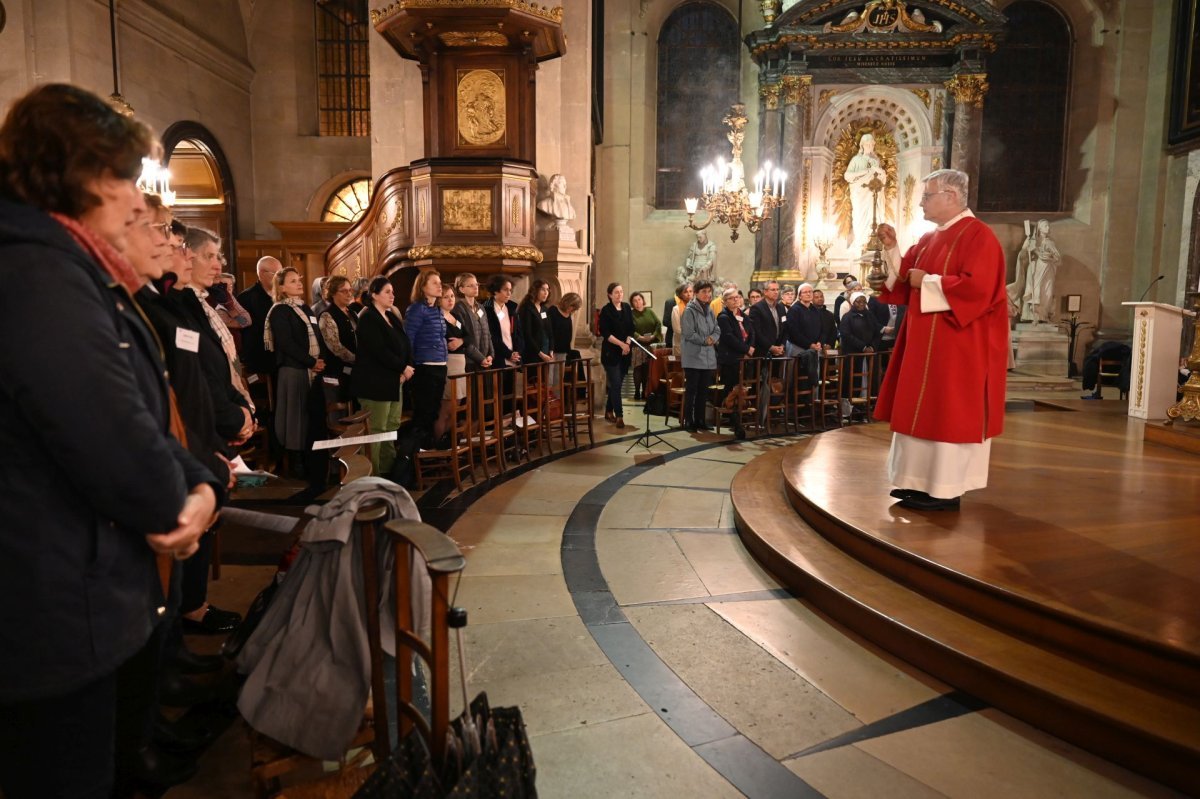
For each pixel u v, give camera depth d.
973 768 2.30
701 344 8.43
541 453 7.09
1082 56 16.86
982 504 4.12
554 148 9.94
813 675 2.90
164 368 1.50
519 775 1.54
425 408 5.91
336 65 17.33
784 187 15.84
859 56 15.80
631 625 3.34
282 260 15.66
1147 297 16.48
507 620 3.38
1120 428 6.87
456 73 8.42
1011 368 15.52
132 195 1.37
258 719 1.99
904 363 3.81
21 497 1.22
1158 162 16.27
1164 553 3.28
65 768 1.33
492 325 7.06
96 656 1.28
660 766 2.31
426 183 8.14
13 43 10.85
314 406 5.50
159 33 13.38
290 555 2.52
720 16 16.91
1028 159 17.09
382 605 2.12
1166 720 2.27
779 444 7.83
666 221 17.02
